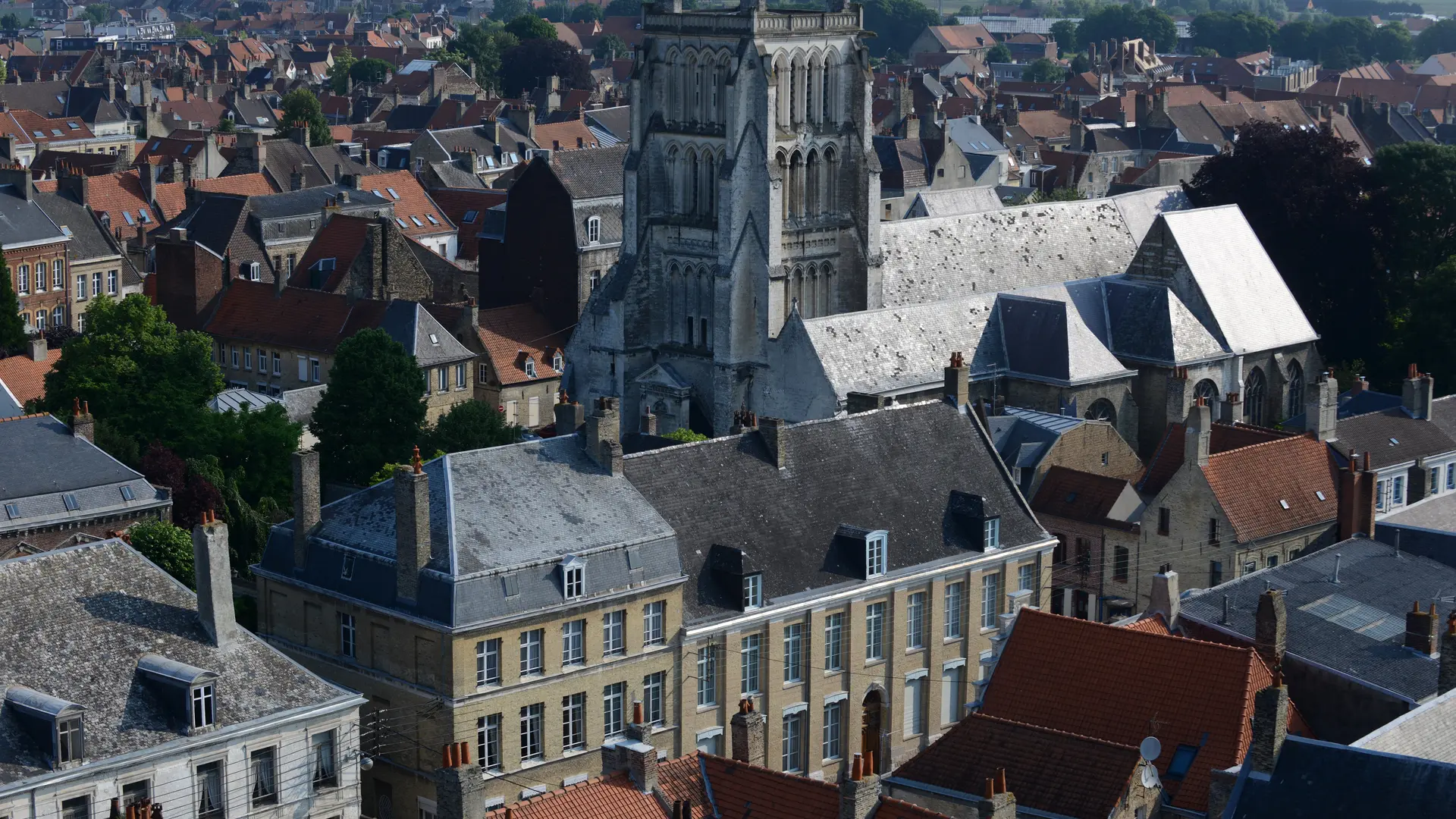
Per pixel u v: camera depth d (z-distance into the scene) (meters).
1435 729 114.62
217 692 121.81
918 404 167.25
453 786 105.56
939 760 116.94
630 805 111.31
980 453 167.38
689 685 145.12
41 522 166.00
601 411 146.62
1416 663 132.25
